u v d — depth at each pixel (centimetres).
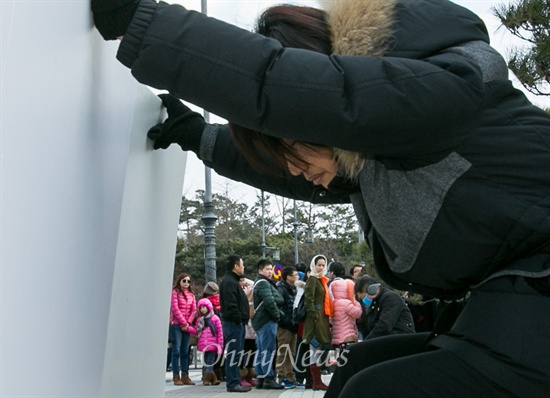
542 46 502
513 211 107
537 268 106
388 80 103
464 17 116
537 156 110
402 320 677
